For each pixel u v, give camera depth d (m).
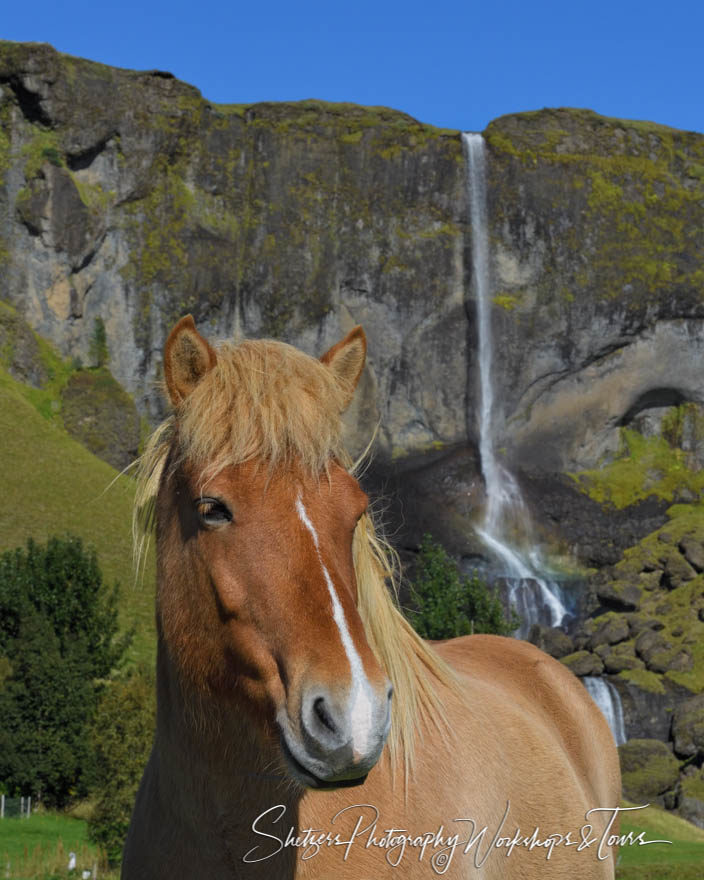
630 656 63.72
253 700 2.70
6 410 72.12
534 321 96.31
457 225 96.56
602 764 4.70
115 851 19.33
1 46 86.06
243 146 94.50
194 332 2.92
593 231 97.88
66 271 87.00
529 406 96.81
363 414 93.81
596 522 92.12
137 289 89.62
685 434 99.88
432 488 91.75
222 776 2.94
